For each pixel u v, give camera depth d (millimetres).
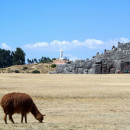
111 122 38594
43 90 73500
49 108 53250
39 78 106062
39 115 34000
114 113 48094
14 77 107188
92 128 33250
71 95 67438
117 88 78688
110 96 67375
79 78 107312
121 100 63125
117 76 114312
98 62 147500
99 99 64125
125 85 86062
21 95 33094
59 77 110812
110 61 149500
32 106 33844
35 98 63781
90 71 149625
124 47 166250
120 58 152125
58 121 39125
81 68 154375
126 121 39688
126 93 71062
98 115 45969
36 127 32188
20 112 33469
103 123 37625
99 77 110688
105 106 56000
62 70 164250
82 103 59125
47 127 32500
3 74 119562
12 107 32938
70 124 35812
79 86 82688
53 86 81812
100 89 76500
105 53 163375
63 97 65375
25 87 78688
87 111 50219
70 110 51156
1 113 46438
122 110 51469
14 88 76375
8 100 32656
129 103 59781
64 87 79875
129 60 147625
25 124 33812
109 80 100812
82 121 39250
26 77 108875
